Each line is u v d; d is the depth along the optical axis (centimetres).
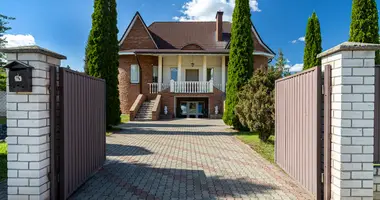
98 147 546
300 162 447
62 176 370
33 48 332
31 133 338
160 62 2166
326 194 360
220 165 608
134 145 868
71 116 400
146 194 417
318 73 373
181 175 524
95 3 1249
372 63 335
